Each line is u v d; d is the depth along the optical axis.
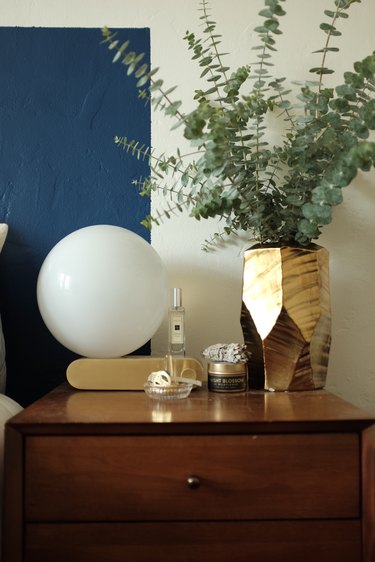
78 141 1.41
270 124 1.39
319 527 0.88
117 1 1.41
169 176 1.40
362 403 1.38
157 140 1.40
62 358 1.38
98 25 1.41
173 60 1.40
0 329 1.30
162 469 0.88
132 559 0.87
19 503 0.87
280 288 1.15
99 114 1.41
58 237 1.40
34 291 1.39
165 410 0.97
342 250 1.40
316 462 0.89
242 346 1.18
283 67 1.41
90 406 1.01
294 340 1.15
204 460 0.89
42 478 0.88
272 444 0.89
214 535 0.88
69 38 1.41
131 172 1.41
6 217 1.40
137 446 0.88
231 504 0.88
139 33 1.41
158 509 0.88
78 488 0.88
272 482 0.88
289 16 1.42
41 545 0.87
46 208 1.40
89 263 1.14
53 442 0.88
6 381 1.37
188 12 1.41
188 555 0.87
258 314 1.17
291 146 1.25
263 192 1.29
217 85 1.23
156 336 1.38
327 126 1.18
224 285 1.39
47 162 1.40
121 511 0.88
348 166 1.05
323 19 1.42
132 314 1.15
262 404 1.02
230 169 1.15
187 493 0.88
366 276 1.40
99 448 0.88
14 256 1.39
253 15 1.41
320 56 1.41
